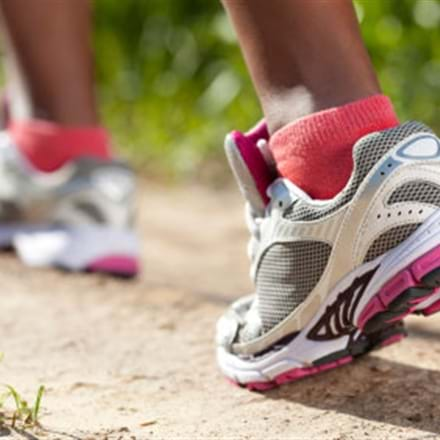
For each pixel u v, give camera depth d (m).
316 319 1.89
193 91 5.54
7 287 2.94
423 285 1.74
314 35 1.83
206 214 4.47
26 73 3.19
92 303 2.78
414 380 2.04
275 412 1.92
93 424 1.85
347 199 1.78
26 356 2.30
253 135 1.97
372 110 1.82
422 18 4.63
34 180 3.20
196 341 2.41
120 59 5.78
